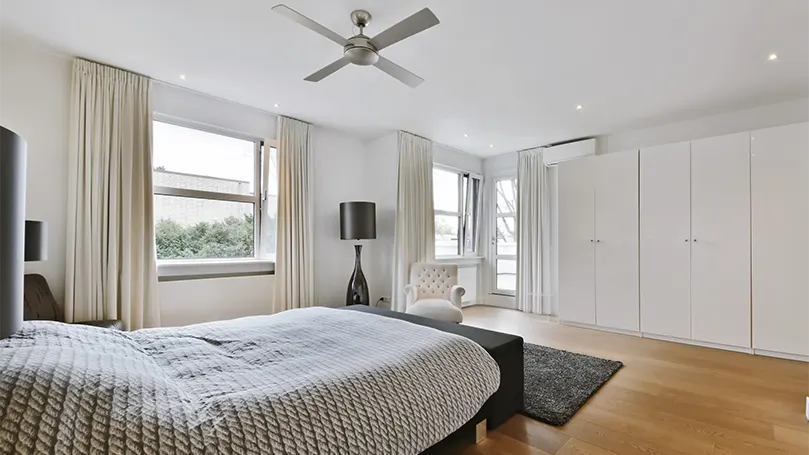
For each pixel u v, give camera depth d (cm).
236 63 297
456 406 157
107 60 293
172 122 347
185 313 342
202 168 369
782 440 195
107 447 83
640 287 414
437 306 392
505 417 212
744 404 238
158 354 155
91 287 287
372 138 514
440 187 593
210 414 103
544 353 343
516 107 397
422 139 517
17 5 221
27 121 273
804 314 327
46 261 277
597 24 243
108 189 298
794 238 332
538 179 564
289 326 208
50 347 107
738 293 357
